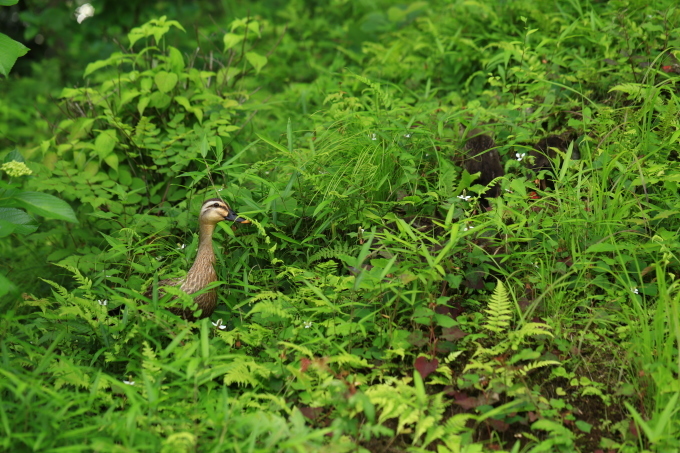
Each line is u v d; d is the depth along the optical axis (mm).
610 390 7258
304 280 7965
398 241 8086
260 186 10305
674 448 6254
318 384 7320
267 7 23875
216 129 12023
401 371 7602
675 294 7969
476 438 6891
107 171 11961
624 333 7633
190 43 19781
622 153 8797
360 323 7660
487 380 7117
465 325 7996
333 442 6277
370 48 15797
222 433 6367
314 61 18203
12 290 6973
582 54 12539
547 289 7688
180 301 8227
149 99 11992
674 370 6844
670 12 12367
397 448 6805
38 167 11164
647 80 11211
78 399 7012
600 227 8672
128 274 9641
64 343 8391
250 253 9648
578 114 11125
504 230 8484
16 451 6418
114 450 5973
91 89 12297
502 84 11898
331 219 9570
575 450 6609
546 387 7359
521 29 14586
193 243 9711
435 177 10211
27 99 21266
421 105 12062
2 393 7359
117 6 21359
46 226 12242
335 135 10789
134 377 7879
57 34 24078
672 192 9203
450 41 14695
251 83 15492
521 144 10773
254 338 8086
